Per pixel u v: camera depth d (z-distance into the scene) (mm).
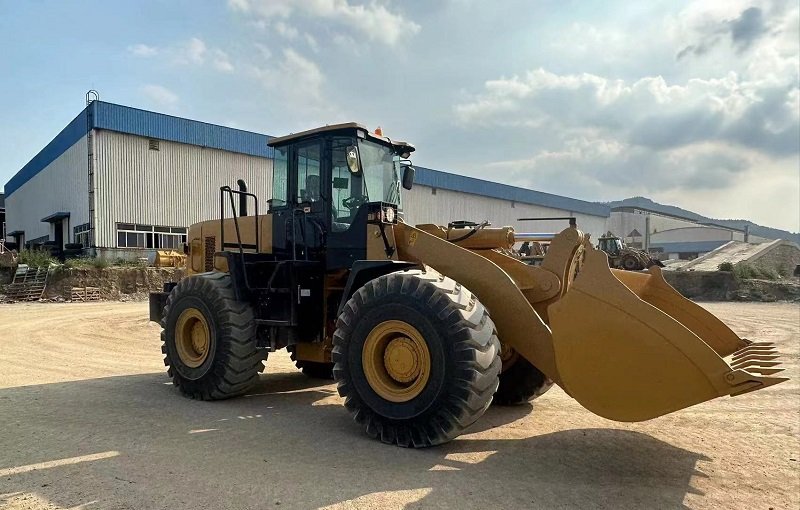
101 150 28547
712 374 3826
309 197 6574
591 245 6070
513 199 52625
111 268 26016
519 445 4891
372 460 4383
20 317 16688
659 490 3941
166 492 3697
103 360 9391
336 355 5164
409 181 7137
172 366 6762
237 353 6301
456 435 4562
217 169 32719
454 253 5309
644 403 4047
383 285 4941
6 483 3842
